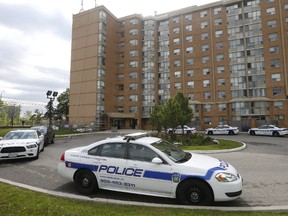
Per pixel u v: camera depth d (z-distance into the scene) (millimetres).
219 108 45656
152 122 23156
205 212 4305
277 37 42125
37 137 12273
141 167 5289
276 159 11047
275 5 42938
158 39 55625
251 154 12727
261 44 43406
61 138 26422
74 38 54531
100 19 51812
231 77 45438
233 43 46031
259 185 6578
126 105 53875
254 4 44938
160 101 53094
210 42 48406
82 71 52188
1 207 4492
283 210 4520
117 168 5504
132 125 53156
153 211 4316
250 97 43094
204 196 4805
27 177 7504
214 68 47250
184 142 17938
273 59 42000
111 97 53406
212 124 45781
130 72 54656
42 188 6277
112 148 5805
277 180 7133
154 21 55844
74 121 50750
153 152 5395
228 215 4172
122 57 56188
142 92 54250
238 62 45094
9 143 10453
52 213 4184
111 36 54750
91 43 52031
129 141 5730
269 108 40938
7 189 5742
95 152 5910
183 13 52250
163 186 5059
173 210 4387
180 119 19484
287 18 41688
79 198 5121
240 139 24234
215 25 48344
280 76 41000
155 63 54281
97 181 5664
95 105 49125
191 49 50500
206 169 4918
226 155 12352
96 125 47938
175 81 51500
